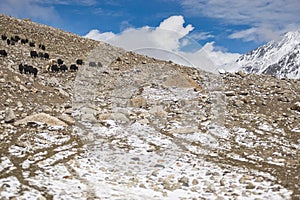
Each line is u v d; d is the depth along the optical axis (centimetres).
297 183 1082
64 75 2536
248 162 1284
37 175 1048
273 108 2078
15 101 1816
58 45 3484
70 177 1052
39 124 1523
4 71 2241
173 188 1035
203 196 987
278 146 1484
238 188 1044
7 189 928
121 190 998
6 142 1298
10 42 3069
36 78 2327
